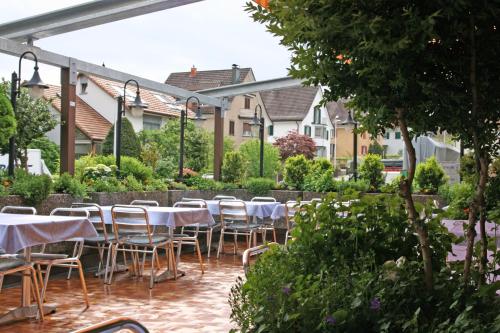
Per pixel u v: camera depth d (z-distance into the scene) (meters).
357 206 2.39
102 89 24.31
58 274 6.44
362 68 1.89
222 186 10.98
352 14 1.71
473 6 1.79
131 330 1.53
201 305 5.11
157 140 20.39
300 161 11.05
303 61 1.99
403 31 1.74
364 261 2.17
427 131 2.10
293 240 2.32
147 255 8.27
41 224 4.29
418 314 1.83
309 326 1.86
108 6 8.05
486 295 1.84
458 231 3.06
